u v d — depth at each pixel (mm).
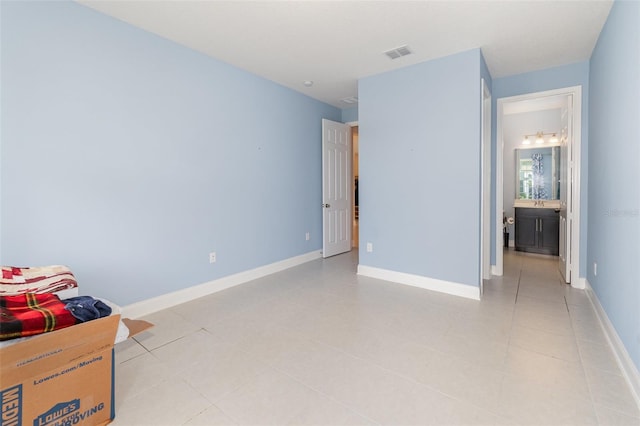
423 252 3389
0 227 1954
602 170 2559
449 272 3217
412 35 2721
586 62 3246
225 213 3383
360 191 3879
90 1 2211
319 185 4805
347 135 5266
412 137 3398
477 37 2752
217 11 2348
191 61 2982
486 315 2652
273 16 2422
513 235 5703
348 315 2686
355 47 2947
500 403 1573
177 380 1786
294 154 4301
